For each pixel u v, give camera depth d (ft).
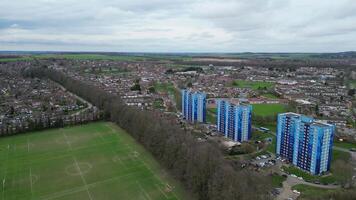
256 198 535.60
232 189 524.11
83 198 609.83
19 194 632.79
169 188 643.86
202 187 595.47
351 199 599.16
